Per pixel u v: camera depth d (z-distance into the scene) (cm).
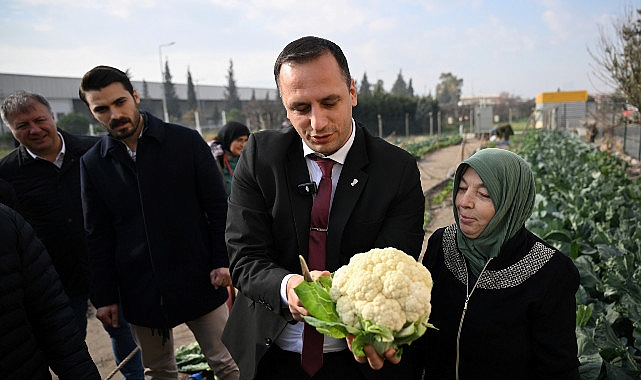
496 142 2653
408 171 189
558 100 4206
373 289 148
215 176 308
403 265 154
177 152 288
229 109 7562
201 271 302
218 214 309
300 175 189
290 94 162
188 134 299
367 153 190
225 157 472
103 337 522
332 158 182
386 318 143
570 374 181
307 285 153
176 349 463
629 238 418
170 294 288
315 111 162
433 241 222
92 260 294
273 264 182
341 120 168
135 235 285
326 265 184
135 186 281
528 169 186
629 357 254
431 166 2150
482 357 193
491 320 187
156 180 280
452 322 199
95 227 291
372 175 184
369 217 183
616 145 1992
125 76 269
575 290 185
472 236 190
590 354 254
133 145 285
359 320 149
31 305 193
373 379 182
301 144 193
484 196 183
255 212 189
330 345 191
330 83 160
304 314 157
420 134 5550
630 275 336
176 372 326
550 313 180
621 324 307
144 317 291
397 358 152
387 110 5456
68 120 3603
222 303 317
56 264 341
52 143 326
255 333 193
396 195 186
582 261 374
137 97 282
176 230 289
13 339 180
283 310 178
